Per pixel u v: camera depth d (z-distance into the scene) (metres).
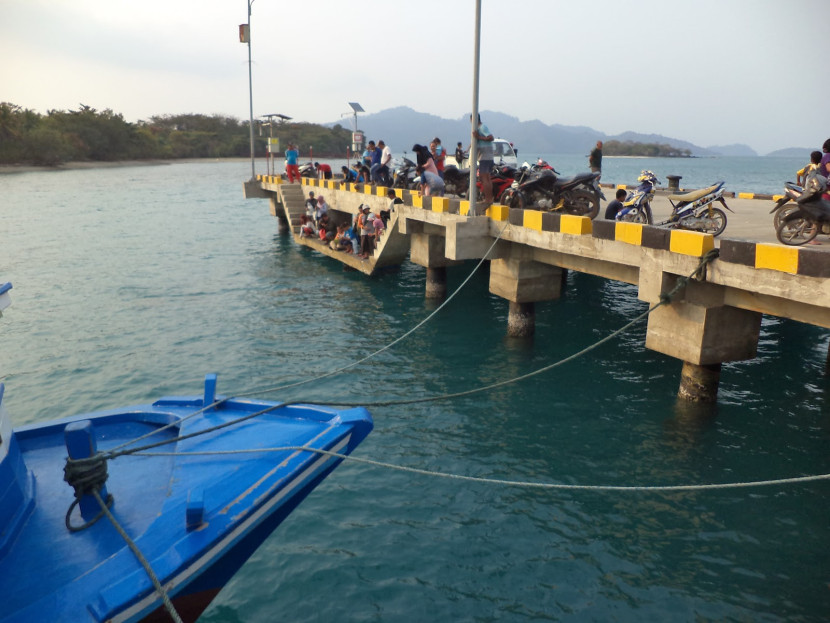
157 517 4.58
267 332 14.43
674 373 11.82
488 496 7.89
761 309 8.31
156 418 6.32
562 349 13.20
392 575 6.48
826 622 5.76
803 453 8.80
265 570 6.57
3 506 4.52
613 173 90.81
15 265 22.52
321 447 5.25
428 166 16.89
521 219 12.13
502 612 5.93
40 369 12.12
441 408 10.41
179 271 21.31
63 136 122.19
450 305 16.67
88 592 4.01
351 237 21.09
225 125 184.62
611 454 8.84
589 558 6.70
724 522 7.29
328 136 168.12
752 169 165.12
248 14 31.33
